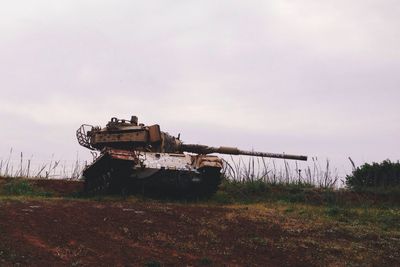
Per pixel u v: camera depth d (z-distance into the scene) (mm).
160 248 11453
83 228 12477
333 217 17422
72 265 9727
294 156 23562
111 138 21078
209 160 19938
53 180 22766
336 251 12695
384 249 13336
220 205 19500
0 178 22078
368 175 24672
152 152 20344
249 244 12555
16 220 12594
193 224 14156
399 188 22719
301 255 12062
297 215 17219
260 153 23109
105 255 10547
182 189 20203
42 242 11008
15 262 9578
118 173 18719
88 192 20844
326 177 23562
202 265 10531
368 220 17344
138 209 15508
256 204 20016
